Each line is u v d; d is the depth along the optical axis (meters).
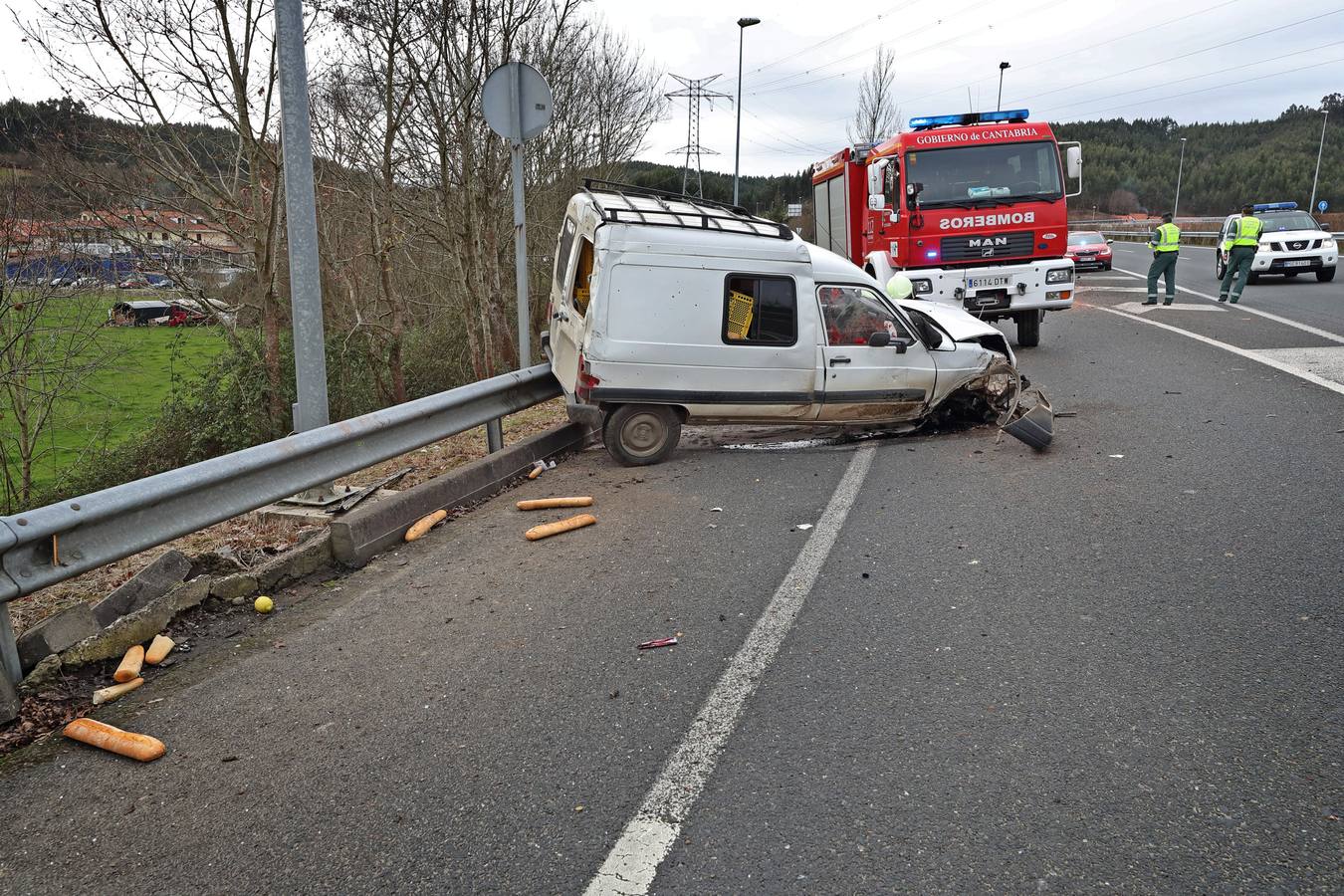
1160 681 3.69
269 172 12.06
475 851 2.81
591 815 2.96
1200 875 2.58
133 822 3.03
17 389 13.38
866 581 4.93
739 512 6.35
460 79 12.74
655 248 7.65
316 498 6.30
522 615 4.65
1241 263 16.95
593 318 7.61
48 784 3.28
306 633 4.53
